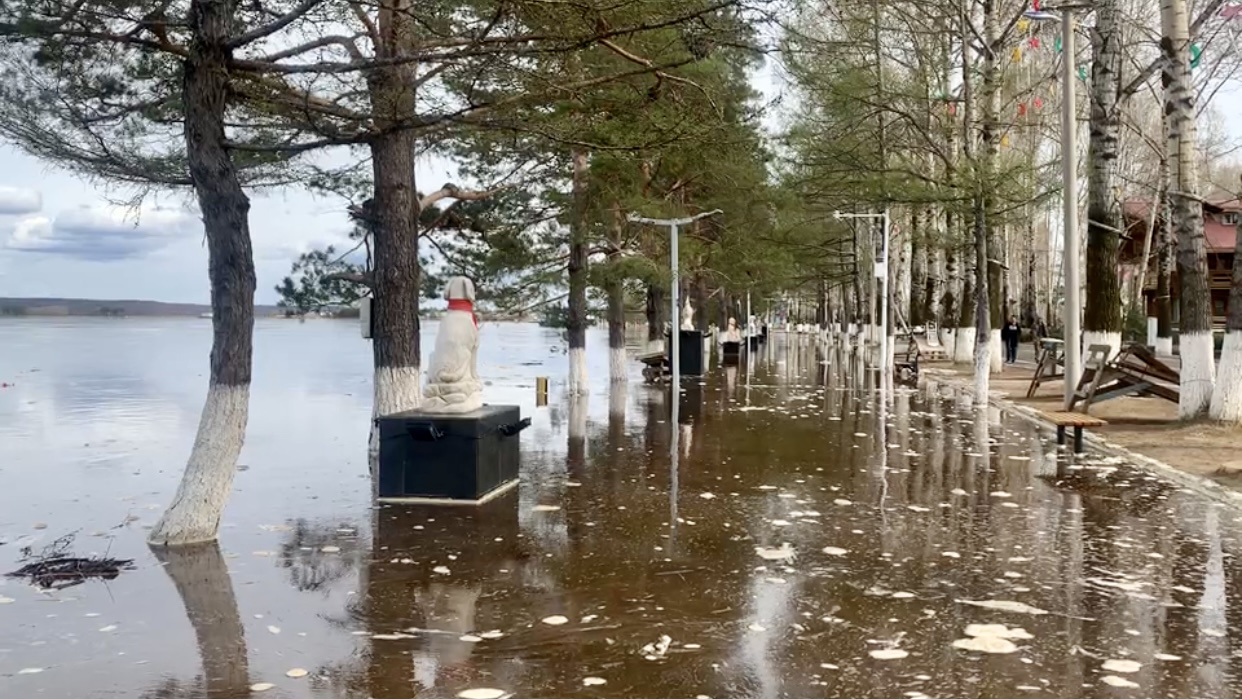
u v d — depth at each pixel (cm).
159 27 938
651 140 1145
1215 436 1427
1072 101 1786
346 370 3681
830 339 6162
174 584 690
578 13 864
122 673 514
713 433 1581
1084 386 1778
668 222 2192
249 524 893
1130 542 815
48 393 2591
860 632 580
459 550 789
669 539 826
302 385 2872
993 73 2231
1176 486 1086
